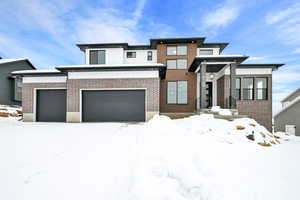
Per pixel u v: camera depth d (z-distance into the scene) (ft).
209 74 42.80
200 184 9.27
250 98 38.91
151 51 52.37
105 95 35.24
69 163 11.81
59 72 36.14
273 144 19.76
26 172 10.51
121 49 50.57
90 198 8.18
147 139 16.56
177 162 11.42
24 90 37.22
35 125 29.07
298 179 10.09
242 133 20.38
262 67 38.70
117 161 12.09
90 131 22.63
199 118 25.95
